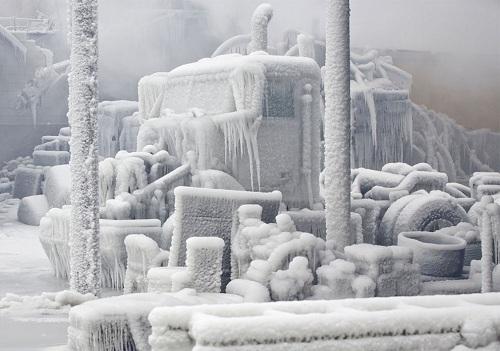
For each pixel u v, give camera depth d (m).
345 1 25.12
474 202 34.97
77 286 21.80
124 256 26.59
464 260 30.16
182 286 20.34
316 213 28.72
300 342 10.23
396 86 60.97
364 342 10.45
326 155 25.31
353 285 22.17
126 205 28.14
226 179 28.09
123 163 29.39
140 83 32.72
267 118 29.02
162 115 31.16
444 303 11.86
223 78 29.06
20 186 63.03
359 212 31.73
